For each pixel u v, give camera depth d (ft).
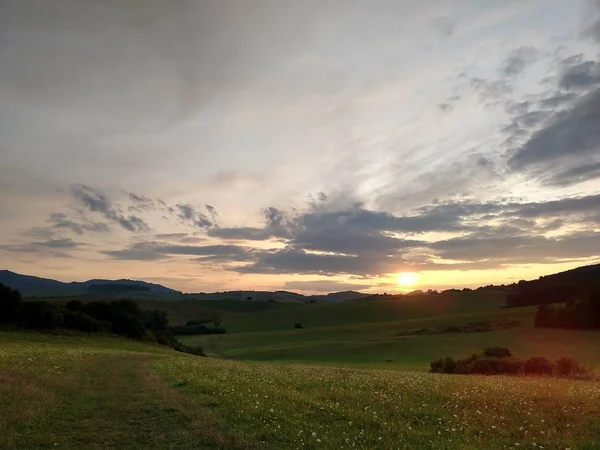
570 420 43.24
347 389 66.74
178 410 47.06
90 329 267.80
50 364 97.91
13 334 216.54
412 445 34.45
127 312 311.06
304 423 40.83
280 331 512.63
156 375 83.76
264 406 48.34
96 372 88.94
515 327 409.69
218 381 71.61
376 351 337.72
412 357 310.65
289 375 90.22
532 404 51.85
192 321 592.60
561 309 388.37
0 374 73.26
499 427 40.34
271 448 32.86
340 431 38.55
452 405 51.96
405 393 62.39
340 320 599.98
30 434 38.17
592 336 338.95
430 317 558.15
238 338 474.90
